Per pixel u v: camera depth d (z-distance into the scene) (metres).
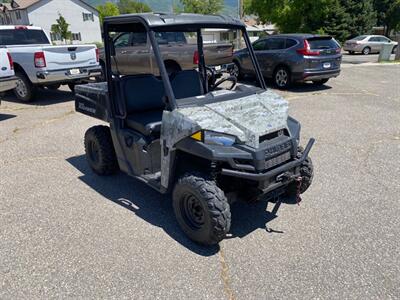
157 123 3.42
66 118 7.09
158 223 3.35
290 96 9.00
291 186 3.59
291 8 21.81
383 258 2.80
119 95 3.65
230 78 3.98
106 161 4.20
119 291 2.48
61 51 8.07
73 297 2.44
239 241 3.06
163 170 3.14
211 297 2.42
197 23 3.10
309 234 3.14
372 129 6.14
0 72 7.00
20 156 5.10
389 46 17.47
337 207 3.58
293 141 2.99
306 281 2.56
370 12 32.03
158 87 3.96
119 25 3.43
